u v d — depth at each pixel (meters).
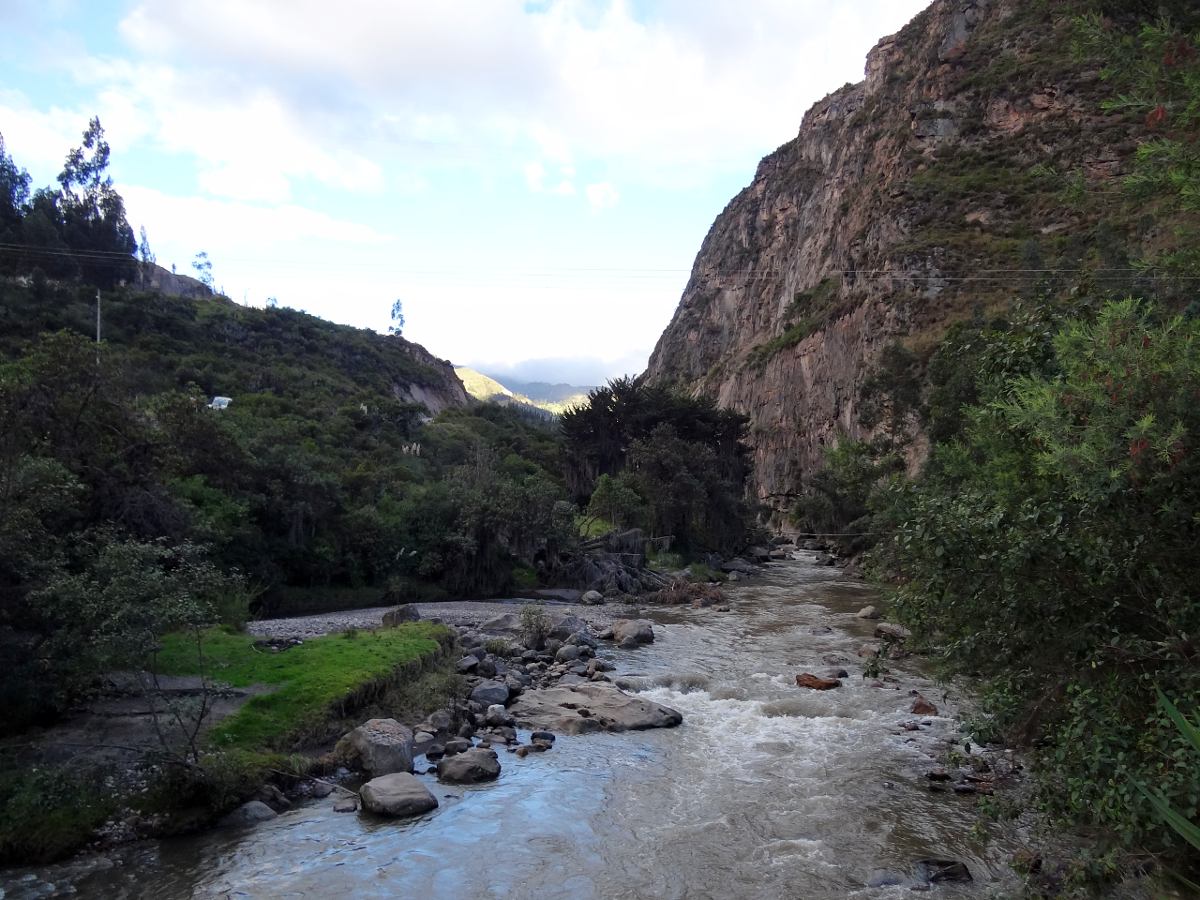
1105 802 6.38
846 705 18.91
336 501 38.56
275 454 37.47
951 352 36.97
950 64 99.75
